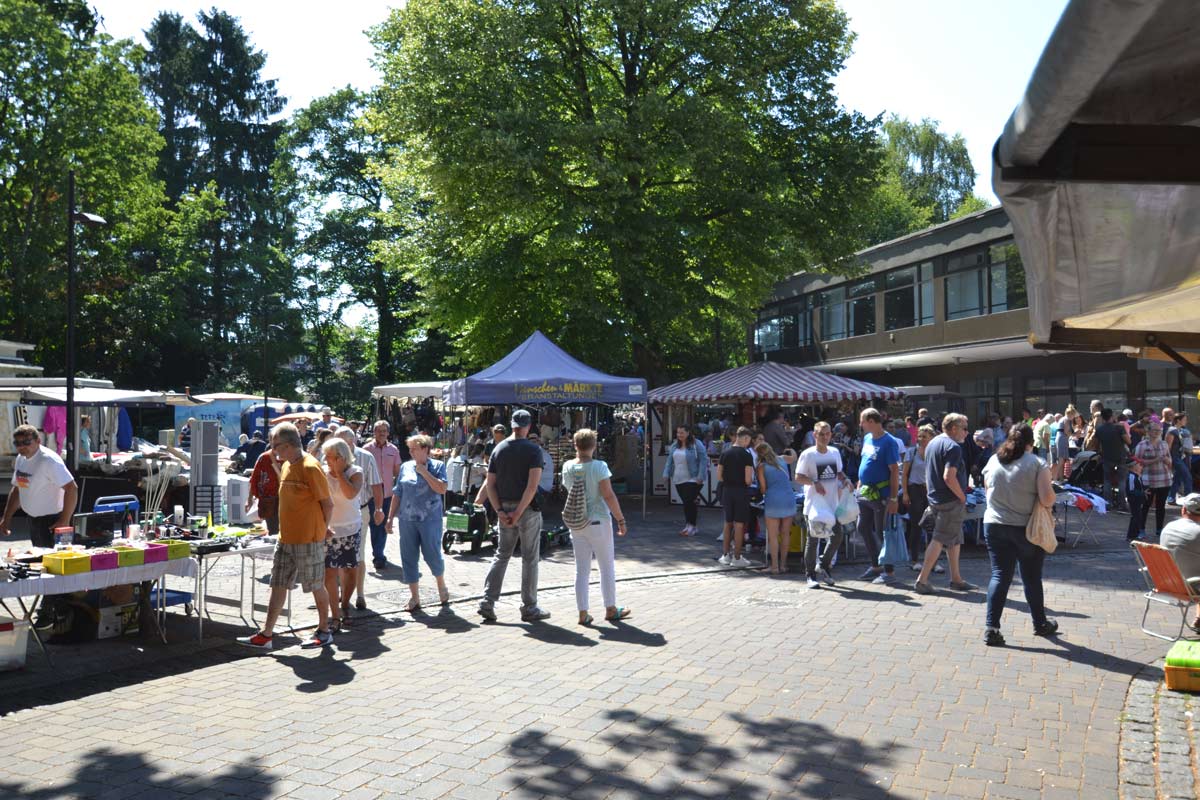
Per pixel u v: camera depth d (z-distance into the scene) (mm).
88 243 36875
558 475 20219
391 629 8484
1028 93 1991
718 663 7082
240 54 51812
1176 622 8359
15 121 33531
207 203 47875
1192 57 1984
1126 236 2969
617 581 10984
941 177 53906
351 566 8422
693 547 13641
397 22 24188
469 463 14508
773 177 23734
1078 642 7641
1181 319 5250
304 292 49906
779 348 45812
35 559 7113
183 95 50156
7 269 33531
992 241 30344
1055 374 30078
